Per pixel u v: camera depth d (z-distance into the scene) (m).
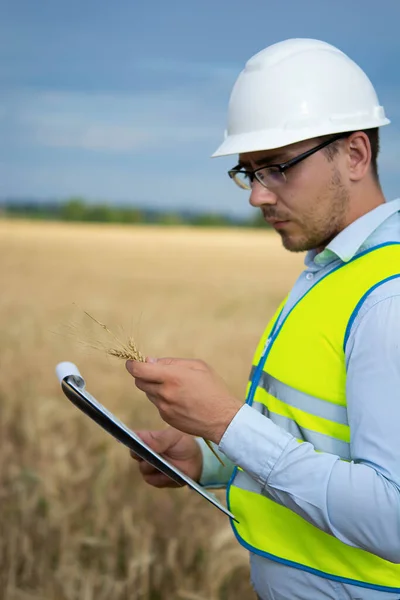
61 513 3.95
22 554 3.77
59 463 4.52
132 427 5.68
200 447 2.21
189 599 3.38
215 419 1.66
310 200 1.77
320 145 1.76
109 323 11.45
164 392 1.67
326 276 1.82
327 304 1.76
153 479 2.25
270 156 1.80
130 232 38.56
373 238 1.79
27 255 25.52
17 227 37.69
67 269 22.16
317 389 1.74
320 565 1.78
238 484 1.92
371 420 1.58
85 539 3.61
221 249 30.20
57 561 3.82
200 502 4.21
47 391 7.00
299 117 1.77
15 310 13.09
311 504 1.59
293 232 1.83
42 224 41.62
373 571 1.75
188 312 13.16
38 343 9.30
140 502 4.27
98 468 4.59
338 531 1.59
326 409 1.73
